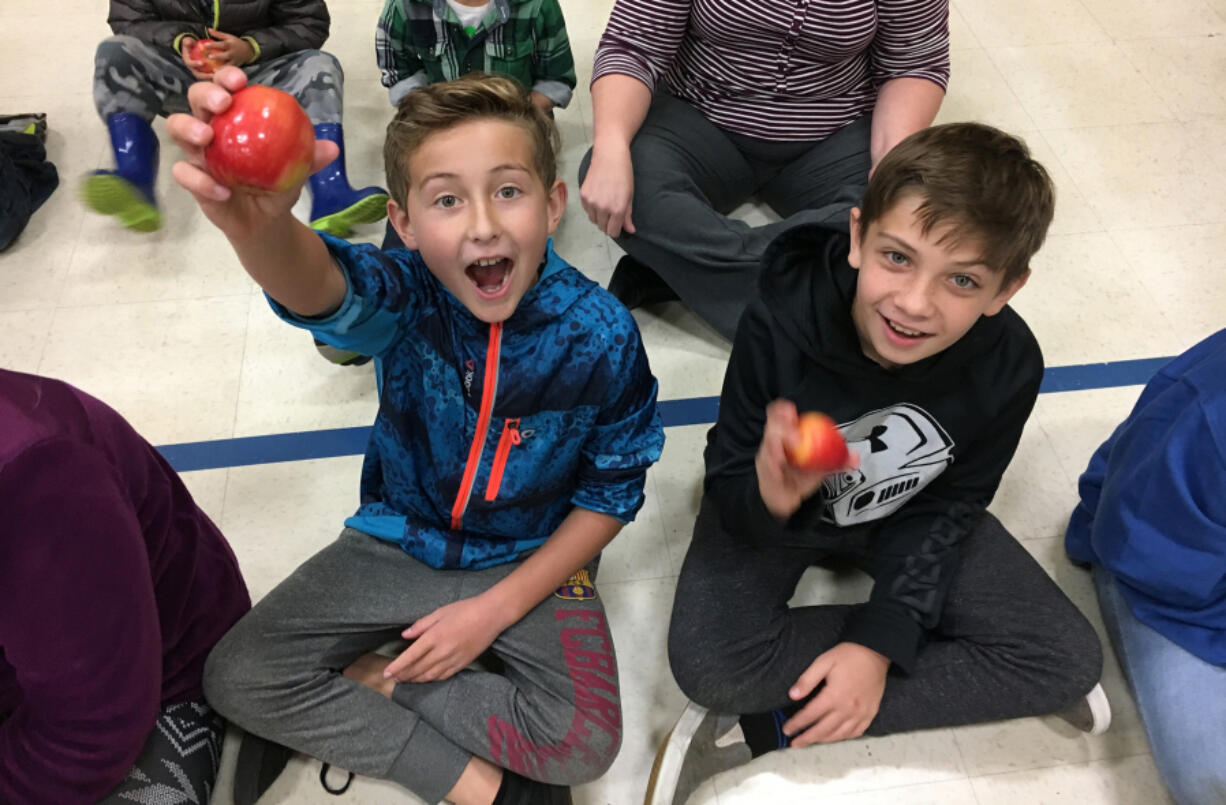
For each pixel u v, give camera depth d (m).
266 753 1.24
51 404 0.83
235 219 0.76
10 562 0.78
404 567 1.26
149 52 1.85
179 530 1.12
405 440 1.18
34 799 0.93
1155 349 1.77
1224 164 2.08
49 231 1.92
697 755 1.24
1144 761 1.31
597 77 1.70
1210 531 1.08
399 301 1.02
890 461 1.21
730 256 1.61
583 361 1.09
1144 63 2.31
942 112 2.20
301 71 1.97
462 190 0.96
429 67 1.90
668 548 1.52
